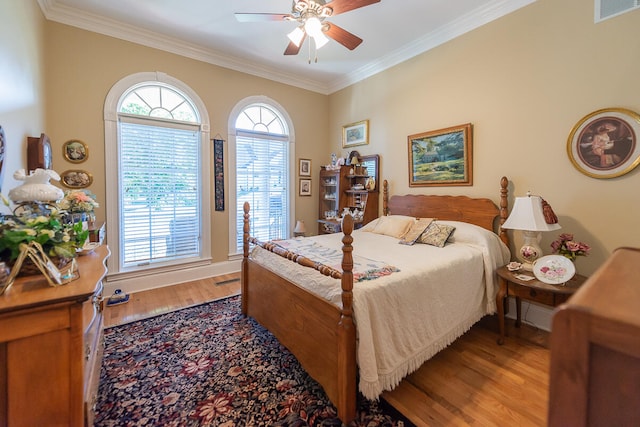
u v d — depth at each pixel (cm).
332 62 404
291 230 471
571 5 232
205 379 187
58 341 108
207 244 390
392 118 390
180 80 358
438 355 216
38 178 146
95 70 307
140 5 280
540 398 171
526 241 240
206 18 301
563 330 39
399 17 294
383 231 333
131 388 178
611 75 215
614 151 214
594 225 227
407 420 154
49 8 277
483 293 240
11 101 193
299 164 477
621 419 36
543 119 251
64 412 111
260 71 422
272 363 204
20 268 118
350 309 149
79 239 143
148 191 347
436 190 339
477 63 295
